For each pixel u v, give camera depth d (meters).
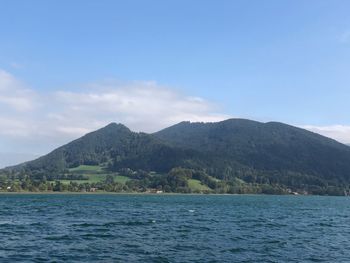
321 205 168.38
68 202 158.12
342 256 38.84
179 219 79.06
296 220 83.06
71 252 38.22
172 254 37.81
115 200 187.50
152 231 56.44
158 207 127.38
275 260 35.88
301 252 40.53
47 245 42.19
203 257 36.53
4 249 39.34
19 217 79.12
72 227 60.19
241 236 52.12
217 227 63.62
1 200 172.75
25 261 33.62
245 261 35.06
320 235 55.94
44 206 123.94
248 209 123.69
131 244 43.69
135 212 100.25
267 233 56.56
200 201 187.25
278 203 180.50
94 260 34.53
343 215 103.88
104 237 49.09
